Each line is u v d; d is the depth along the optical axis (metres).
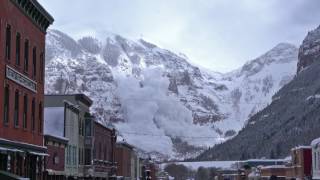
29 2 39.06
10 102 35.78
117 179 89.75
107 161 79.75
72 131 58.66
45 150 44.94
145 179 135.38
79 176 62.28
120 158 94.56
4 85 34.50
